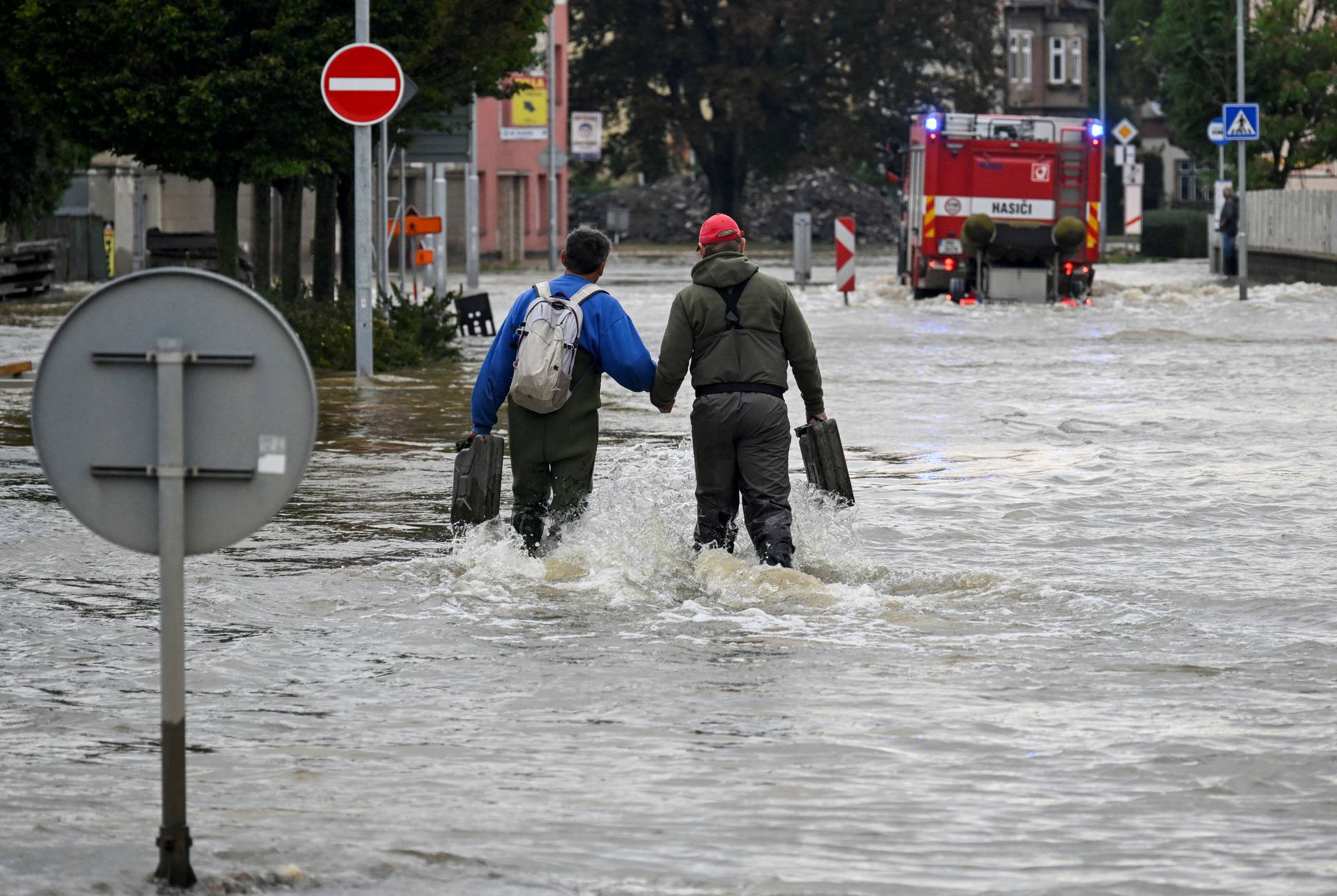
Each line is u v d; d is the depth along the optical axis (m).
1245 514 32.59
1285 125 145.75
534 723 18.55
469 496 27.19
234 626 23.22
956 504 33.72
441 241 104.31
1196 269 149.88
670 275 145.25
